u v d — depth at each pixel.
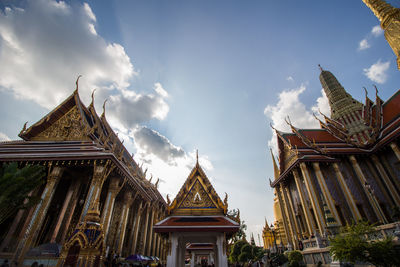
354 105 38.06
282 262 24.88
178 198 13.22
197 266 39.62
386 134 29.36
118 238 23.62
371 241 14.02
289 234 32.88
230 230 11.10
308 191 25.95
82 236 13.34
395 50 34.94
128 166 28.53
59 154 20.52
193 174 14.10
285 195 34.31
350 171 29.45
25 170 15.02
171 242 11.27
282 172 34.69
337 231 19.95
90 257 12.72
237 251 33.19
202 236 12.91
